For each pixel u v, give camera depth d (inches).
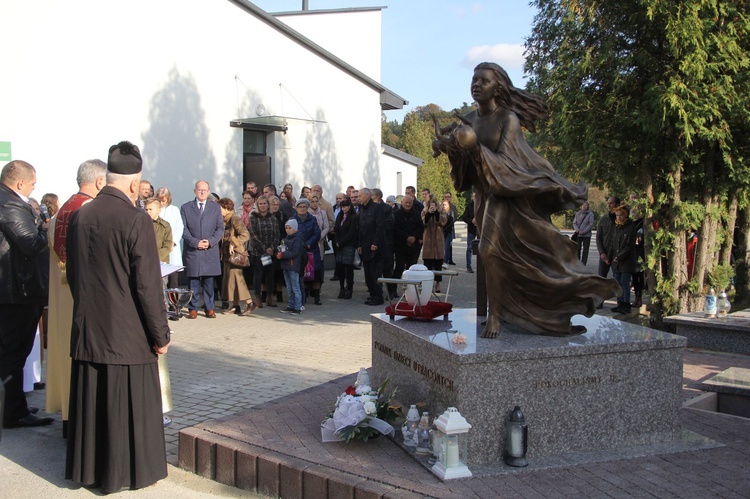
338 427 174.9
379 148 762.8
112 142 510.9
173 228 409.1
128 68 517.7
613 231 459.5
